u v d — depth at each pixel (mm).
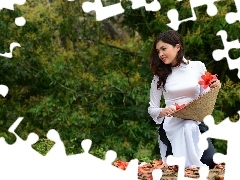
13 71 10422
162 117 6195
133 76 9992
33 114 10328
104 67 10188
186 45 9922
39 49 10133
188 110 5949
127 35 10484
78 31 10336
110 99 10016
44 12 10180
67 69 10102
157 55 6125
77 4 10281
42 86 10469
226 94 9797
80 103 10180
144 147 9969
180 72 6102
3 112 10438
